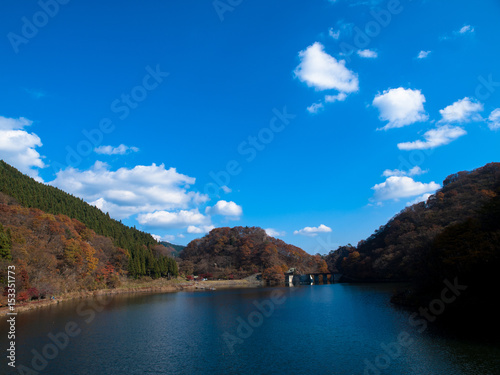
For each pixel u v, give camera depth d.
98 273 108.94
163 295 103.06
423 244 62.62
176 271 161.25
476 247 42.22
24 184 145.12
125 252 135.88
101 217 179.88
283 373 27.23
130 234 190.12
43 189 162.12
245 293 107.75
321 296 87.00
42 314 58.62
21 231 78.88
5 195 109.12
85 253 100.06
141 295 102.94
